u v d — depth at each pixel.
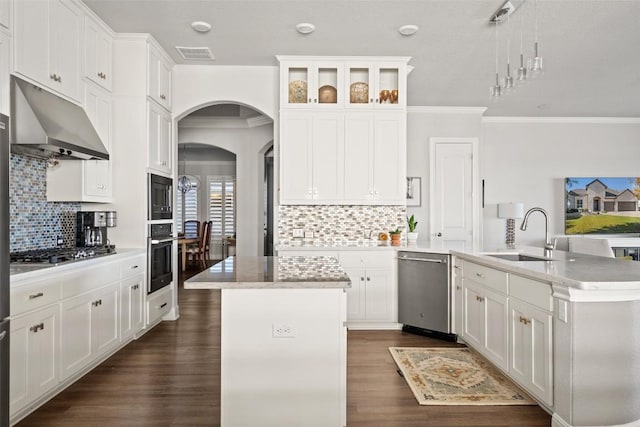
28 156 3.16
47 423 2.30
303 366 2.04
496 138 6.95
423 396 2.64
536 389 2.38
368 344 3.72
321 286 1.96
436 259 3.87
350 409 2.48
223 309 2.03
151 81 3.96
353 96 4.48
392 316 4.20
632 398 2.09
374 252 4.20
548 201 6.98
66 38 3.12
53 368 2.52
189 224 10.03
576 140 6.98
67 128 2.92
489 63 4.46
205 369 3.09
